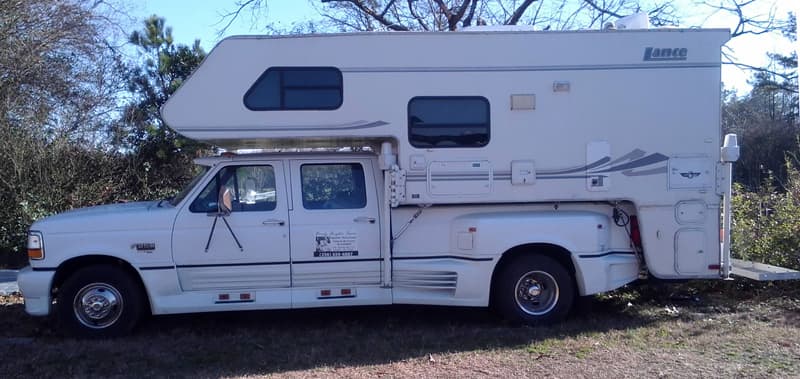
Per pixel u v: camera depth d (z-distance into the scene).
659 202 6.96
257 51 6.62
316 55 6.66
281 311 7.75
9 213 11.70
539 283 6.91
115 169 13.60
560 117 6.86
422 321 7.25
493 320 7.24
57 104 13.02
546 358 5.74
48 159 12.27
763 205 9.38
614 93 6.90
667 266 6.98
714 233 7.02
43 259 6.38
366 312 7.69
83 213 6.64
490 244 6.71
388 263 6.75
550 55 6.84
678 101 6.95
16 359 5.86
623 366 5.49
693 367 5.45
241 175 6.77
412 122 6.75
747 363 5.54
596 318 7.16
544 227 6.77
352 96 6.68
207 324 7.15
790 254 8.22
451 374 5.35
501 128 6.81
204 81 6.58
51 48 12.77
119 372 5.53
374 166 6.93
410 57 6.73
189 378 5.35
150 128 14.30
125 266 6.64
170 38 15.48
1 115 11.87
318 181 6.86
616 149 6.91
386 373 5.40
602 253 6.91
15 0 12.02
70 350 6.12
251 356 5.94
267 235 6.64
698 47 6.96
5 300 8.34
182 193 6.88
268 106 6.63
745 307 7.58
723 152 6.96
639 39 6.91
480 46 6.79
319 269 6.70
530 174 6.82
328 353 6.00
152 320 7.30
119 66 14.68
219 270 6.58
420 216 6.88
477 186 6.79
